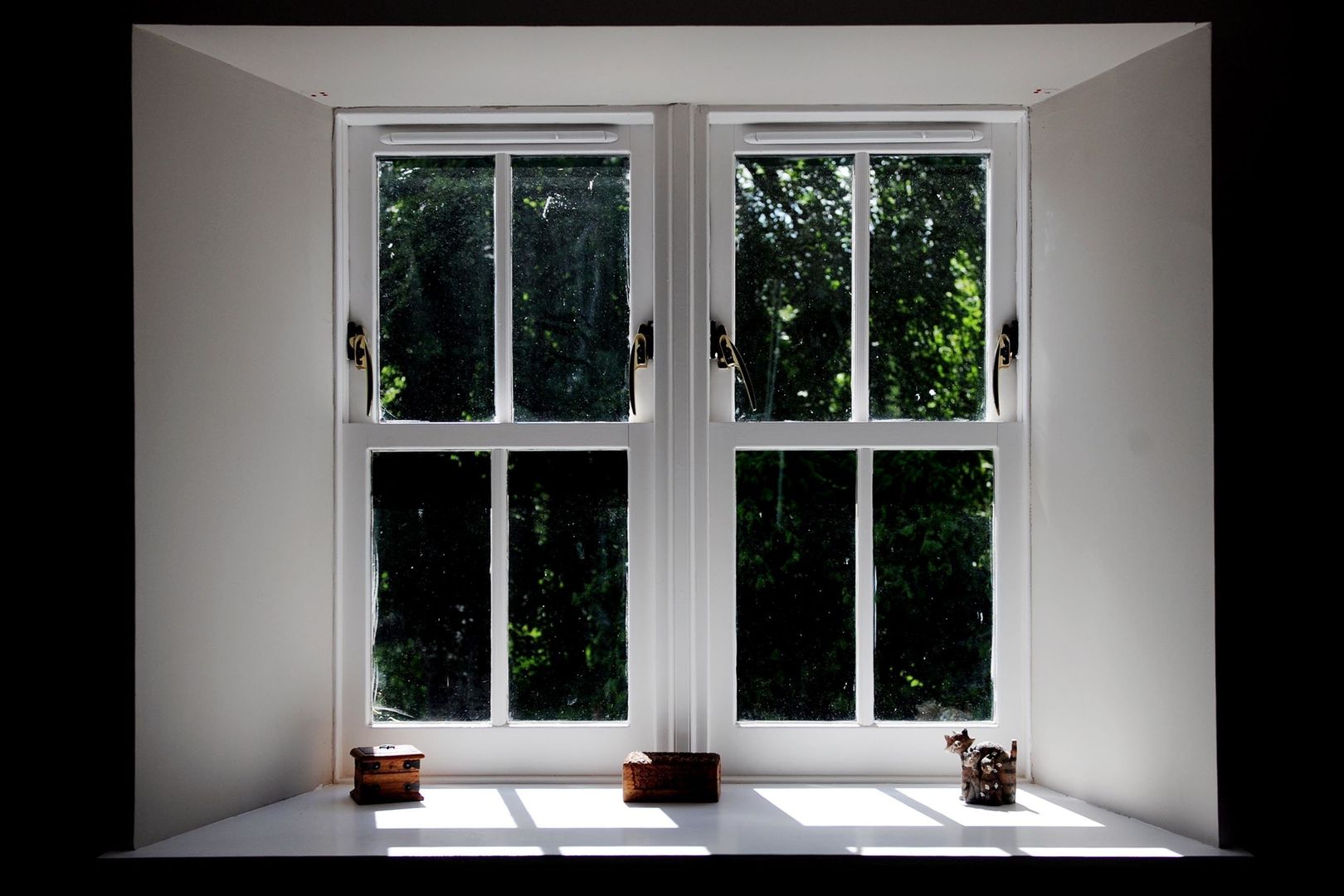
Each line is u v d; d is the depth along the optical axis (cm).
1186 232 145
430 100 173
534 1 143
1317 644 138
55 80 140
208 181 152
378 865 137
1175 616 146
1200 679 143
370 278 180
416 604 178
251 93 160
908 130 179
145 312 142
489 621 178
